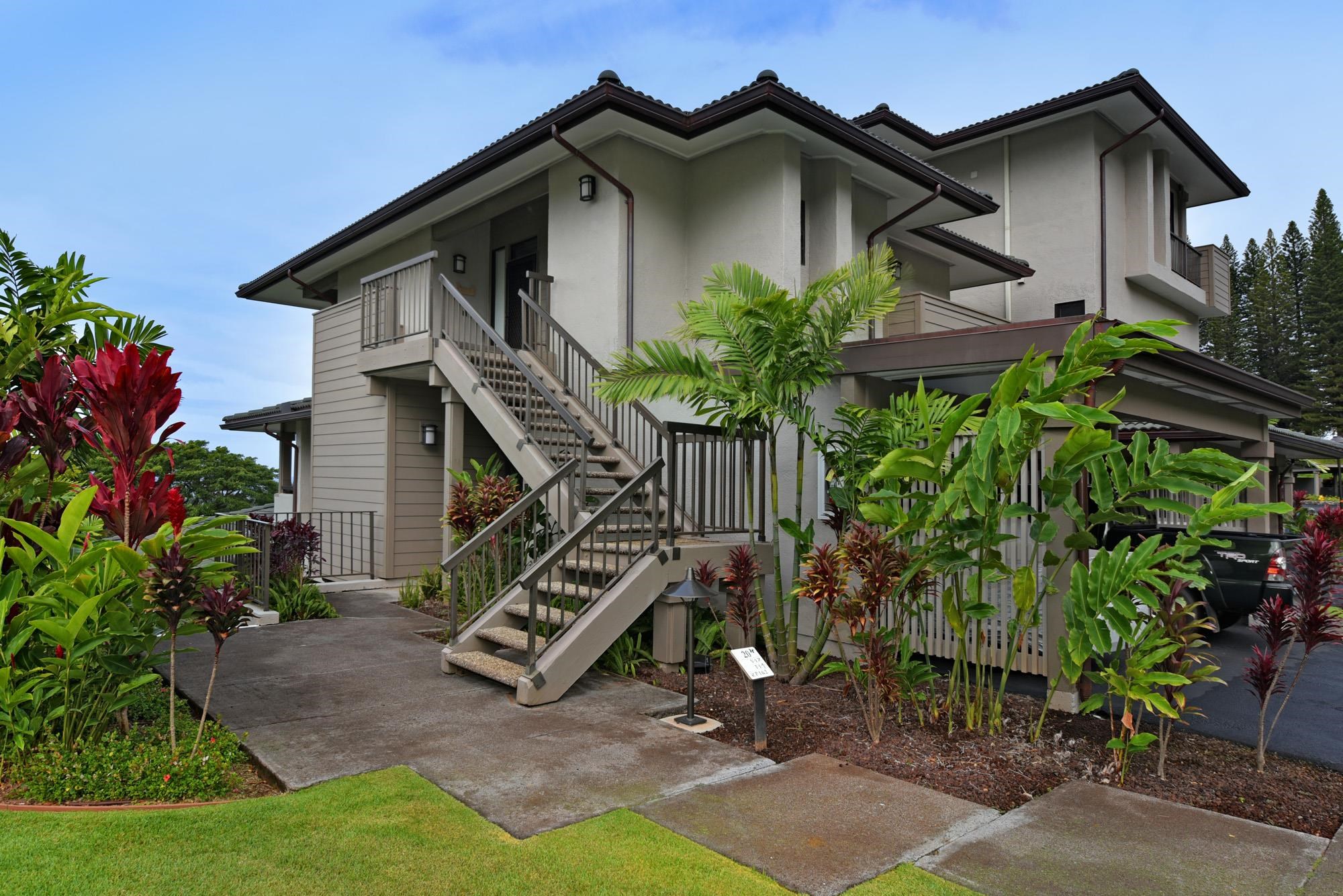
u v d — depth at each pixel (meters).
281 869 3.17
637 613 6.50
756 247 9.10
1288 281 42.03
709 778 4.36
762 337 6.27
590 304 9.54
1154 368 6.87
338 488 12.77
